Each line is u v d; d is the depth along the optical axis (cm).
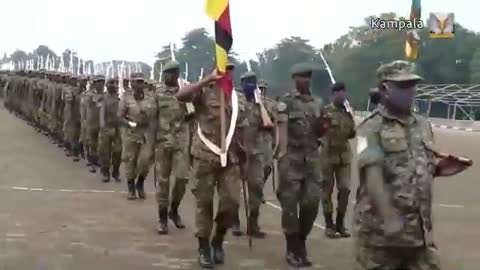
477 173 1620
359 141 431
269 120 797
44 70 2453
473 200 1220
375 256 431
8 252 737
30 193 1145
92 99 1445
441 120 4259
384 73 431
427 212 427
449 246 827
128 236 835
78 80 1656
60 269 673
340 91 842
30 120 2619
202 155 666
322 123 699
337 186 857
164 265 699
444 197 1255
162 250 766
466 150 2347
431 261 428
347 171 854
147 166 1104
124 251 756
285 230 701
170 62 883
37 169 1457
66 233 841
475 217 1038
